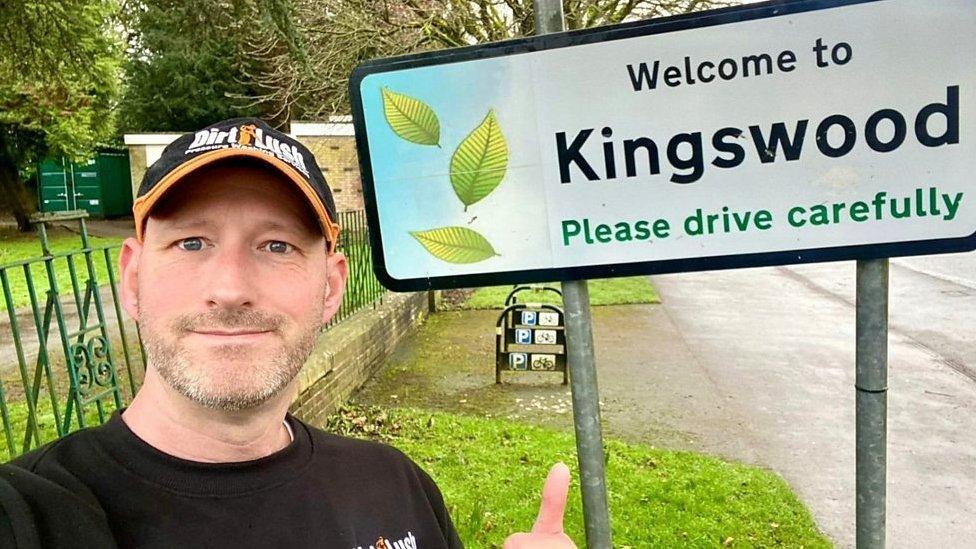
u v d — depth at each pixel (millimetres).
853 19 1188
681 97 1252
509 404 5242
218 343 1137
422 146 1345
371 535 1258
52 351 5848
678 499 3510
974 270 12258
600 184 1297
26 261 2539
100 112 15984
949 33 1164
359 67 1346
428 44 8852
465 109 1323
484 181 1334
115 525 1073
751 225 1259
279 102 13219
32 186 22625
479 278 1354
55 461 1112
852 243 1236
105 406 4348
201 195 1175
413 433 4488
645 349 7016
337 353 4863
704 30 1230
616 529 3223
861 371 1271
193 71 20172
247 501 1159
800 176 1236
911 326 8141
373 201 1374
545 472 3857
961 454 4312
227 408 1133
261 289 1175
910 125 1194
